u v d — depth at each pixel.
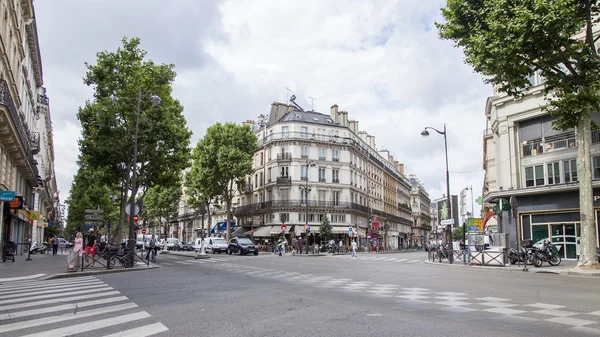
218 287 11.16
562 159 26.05
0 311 7.32
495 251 20.58
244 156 54.28
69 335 5.52
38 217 33.38
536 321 6.43
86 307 7.75
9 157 24.88
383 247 71.12
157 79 29.52
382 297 9.17
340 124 60.62
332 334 5.57
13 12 24.20
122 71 28.92
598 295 9.38
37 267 18.75
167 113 30.00
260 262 24.16
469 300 8.66
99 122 27.83
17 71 27.67
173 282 12.53
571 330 5.81
